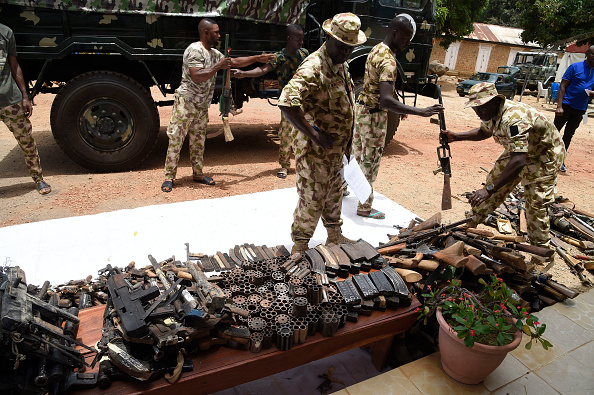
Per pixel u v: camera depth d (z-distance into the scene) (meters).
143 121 5.32
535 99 18.14
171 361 1.81
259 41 5.82
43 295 2.09
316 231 3.91
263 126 8.70
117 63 5.50
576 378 2.38
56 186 4.85
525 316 2.08
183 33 5.29
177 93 4.51
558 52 19.38
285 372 2.54
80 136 5.14
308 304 2.20
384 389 2.21
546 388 2.29
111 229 3.62
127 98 5.15
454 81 23.77
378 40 6.17
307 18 6.61
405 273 2.48
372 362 2.65
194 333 1.83
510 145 2.82
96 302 2.50
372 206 4.55
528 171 3.25
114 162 5.38
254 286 2.38
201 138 4.90
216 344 1.99
